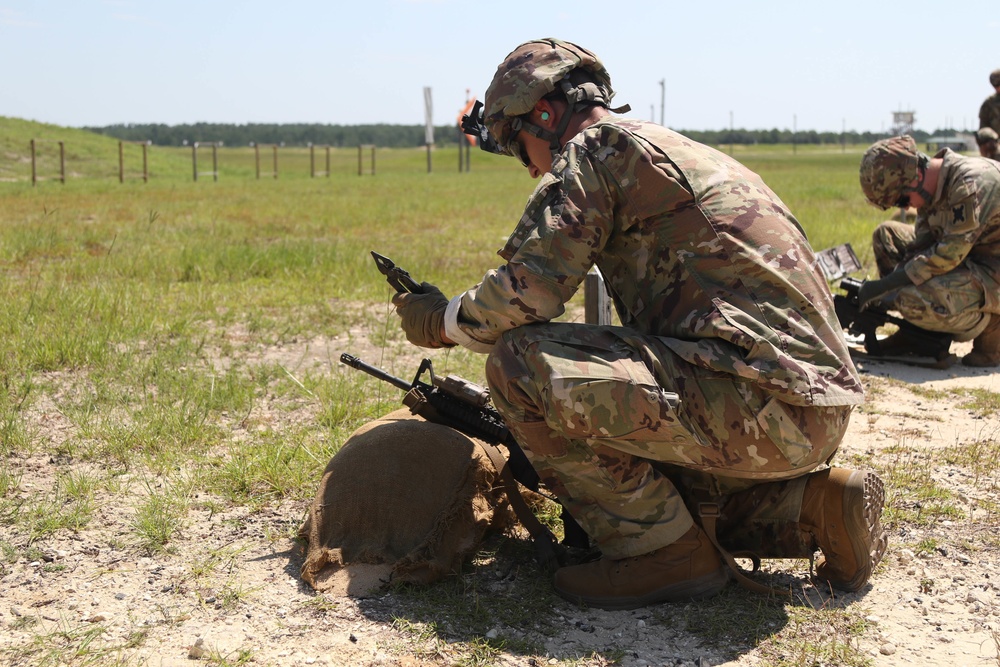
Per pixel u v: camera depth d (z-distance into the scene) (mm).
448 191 24578
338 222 14625
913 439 4531
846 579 2951
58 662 2504
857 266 6527
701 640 2688
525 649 2625
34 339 5539
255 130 195750
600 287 3922
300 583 2984
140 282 8039
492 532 3348
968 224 5449
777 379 2596
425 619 2762
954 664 2576
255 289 8008
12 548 3160
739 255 2670
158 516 3381
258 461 3891
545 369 2652
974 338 6004
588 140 2758
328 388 4918
